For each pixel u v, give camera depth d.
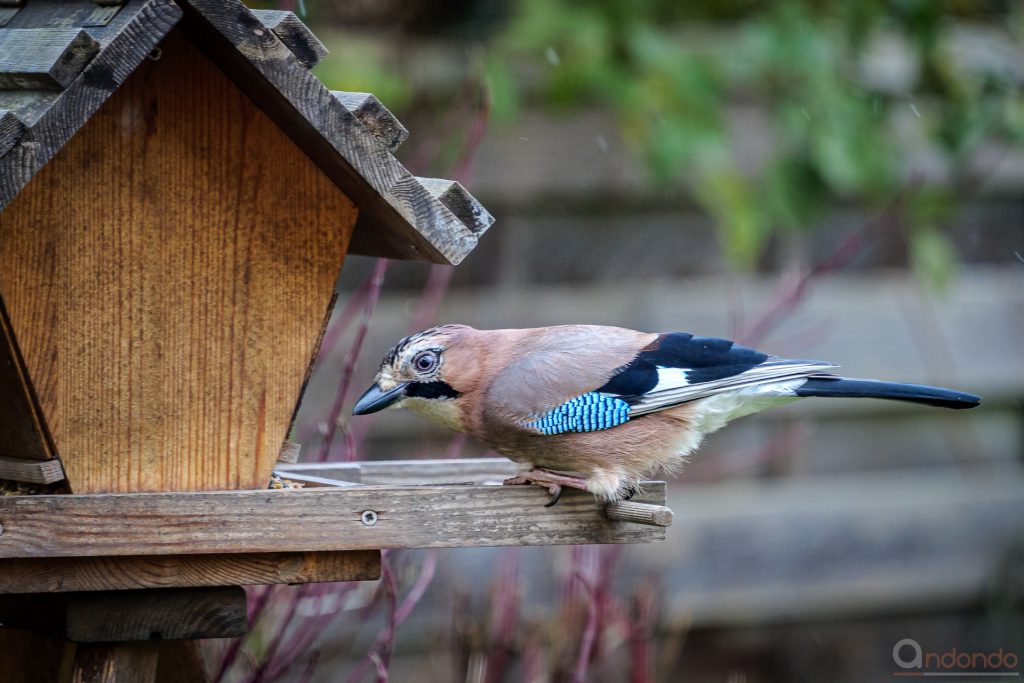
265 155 6.34
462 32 13.60
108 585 6.03
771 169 12.98
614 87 12.57
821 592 14.23
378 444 12.53
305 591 8.48
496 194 13.20
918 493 14.73
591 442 7.18
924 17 13.51
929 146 13.79
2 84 5.52
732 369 7.43
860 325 14.45
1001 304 14.96
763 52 12.91
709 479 13.38
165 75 6.11
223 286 6.30
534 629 9.22
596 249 13.72
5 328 5.79
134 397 6.14
